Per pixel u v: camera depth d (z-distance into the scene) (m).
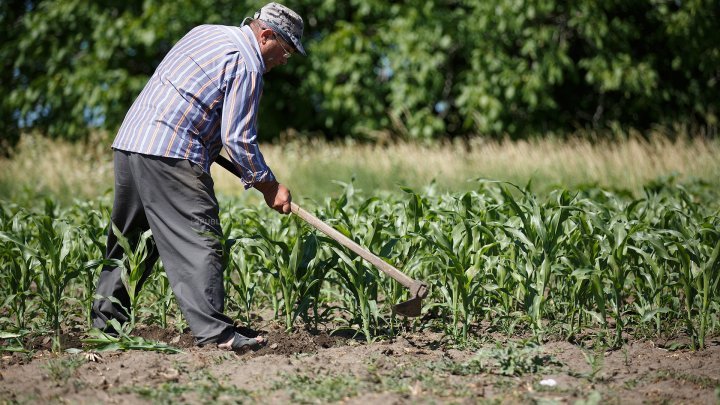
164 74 8.53
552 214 9.58
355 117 31.91
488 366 7.87
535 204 9.15
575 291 9.09
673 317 9.75
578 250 8.95
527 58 31.88
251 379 7.44
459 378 7.49
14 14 35.81
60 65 33.34
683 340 9.09
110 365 7.88
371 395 6.93
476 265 9.05
